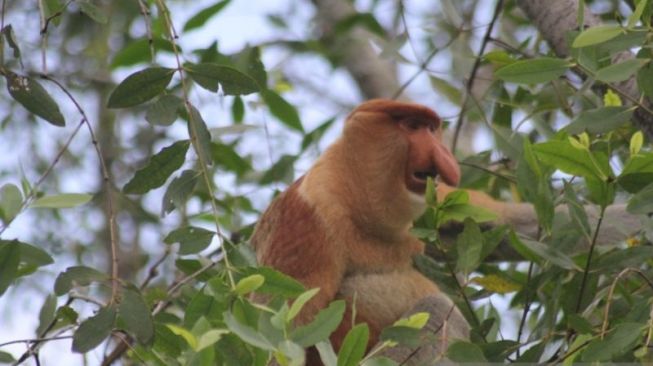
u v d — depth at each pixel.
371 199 10.53
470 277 9.79
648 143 10.28
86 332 7.53
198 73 8.23
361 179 10.59
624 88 9.25
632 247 8.46
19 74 8.52
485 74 13.16
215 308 7.67
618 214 10.33
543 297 9.22
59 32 16.98
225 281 7.88
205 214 12.06
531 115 10.69
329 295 10.38
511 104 11.01
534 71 8.25
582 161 7.98
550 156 8.02
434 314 10.13
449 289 9.01
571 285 8.73
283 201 10.78
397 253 10.74
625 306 8.59
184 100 8.21
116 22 15.14
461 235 8.67
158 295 9.50
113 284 7.75
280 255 10.47
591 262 8.52
